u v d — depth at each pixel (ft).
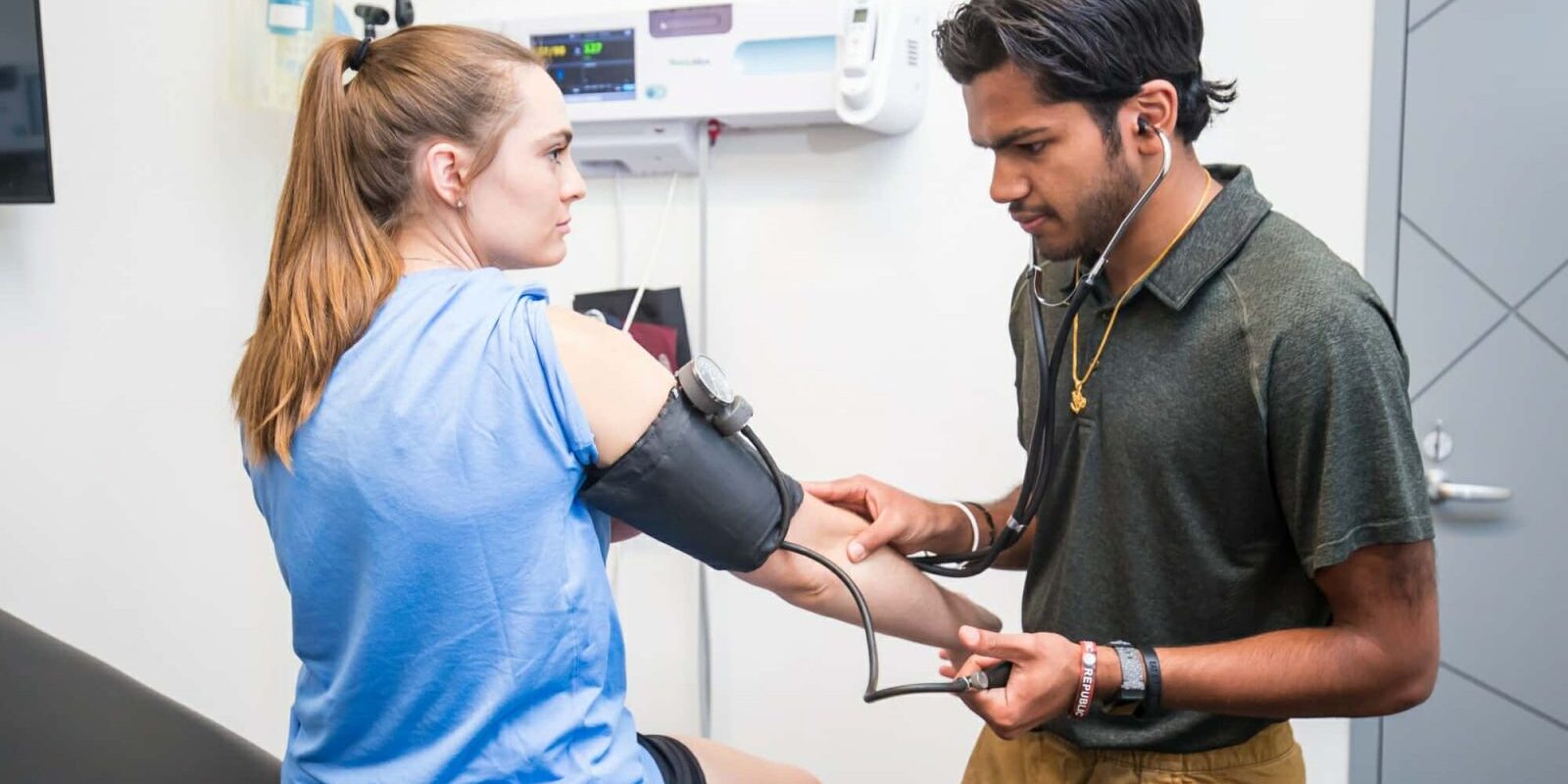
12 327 5.16
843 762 6.37
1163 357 3.54
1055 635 3.44
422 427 2.74
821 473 6.22
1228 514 3.55
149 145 5.76
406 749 2.92
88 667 3.75
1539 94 5.17
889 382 6.05
